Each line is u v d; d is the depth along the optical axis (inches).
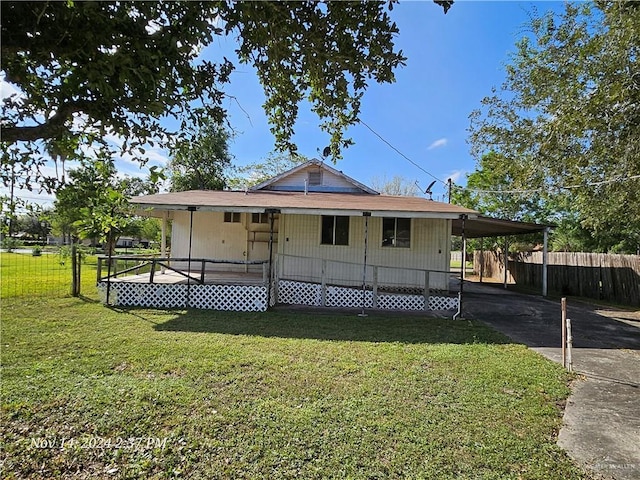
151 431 126.6
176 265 531.8
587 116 302.0
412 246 444.1
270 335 265.0
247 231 526.6
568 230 824.9
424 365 205.9
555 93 459.2
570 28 411.2
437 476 107.5
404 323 322.3
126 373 179.5
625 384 187.0
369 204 412.5
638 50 267.3
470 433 132.0
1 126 67.8
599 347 261.1
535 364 213.0
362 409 147.8
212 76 95.5
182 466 108.7
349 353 224.4
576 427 140.3
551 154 411.8
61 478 102.8
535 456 119.3
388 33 97.3
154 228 1079.6
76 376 173.0
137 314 325.1
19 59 70.3
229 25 86.6
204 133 99.0
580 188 425.7
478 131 729.0
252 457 113.8
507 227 534.0
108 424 130.2
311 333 275.0
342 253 450.3
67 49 62.4
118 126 72.6
